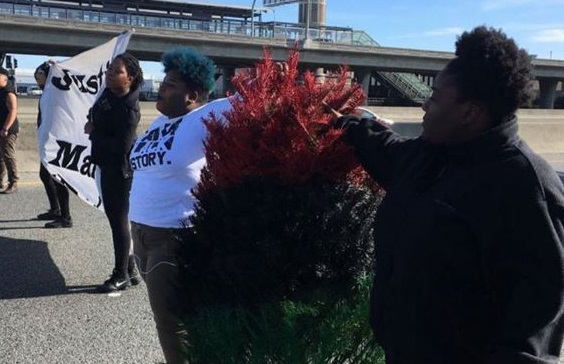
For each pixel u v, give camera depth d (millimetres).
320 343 2199
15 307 5000
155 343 4383
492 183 1742
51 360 4066
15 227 7684
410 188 1939
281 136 2305
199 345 2355
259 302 2242
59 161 6684
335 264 2283
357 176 2457
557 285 1674
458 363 1817
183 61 3090
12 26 53469
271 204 2244
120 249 5418
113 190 5234
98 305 5105
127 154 5129
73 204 9320
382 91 79750
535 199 1691
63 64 6660
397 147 2234
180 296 2523
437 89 1875
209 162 2484
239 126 2359
